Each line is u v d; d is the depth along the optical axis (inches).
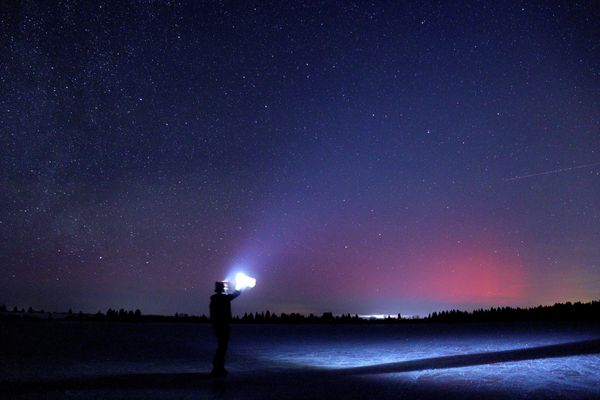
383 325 810.2
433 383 261.0
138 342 493.7
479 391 236.2
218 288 317.1
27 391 239.9
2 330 584.4
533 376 270.5
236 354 426.0
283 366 354.3
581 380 257.1
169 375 301.0
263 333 641.6
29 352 398.9
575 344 408.2
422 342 509.0
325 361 382.6
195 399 224.2
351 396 230.7
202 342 513.0
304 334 627.5
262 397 229.3
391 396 229.8
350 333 643.5
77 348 432.8
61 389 246.4
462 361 345.1
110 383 266.8
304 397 228.8
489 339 510.9
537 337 504.4
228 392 241.9
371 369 327.3
